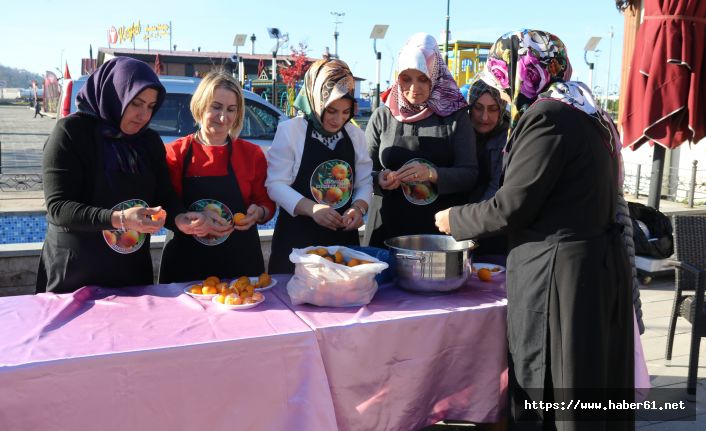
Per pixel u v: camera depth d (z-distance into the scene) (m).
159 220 2.13
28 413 1.65
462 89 3.97
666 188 7.62
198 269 2.73
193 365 1.80
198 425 1.83
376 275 2.56
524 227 2.11
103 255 2.33
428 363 2.18
